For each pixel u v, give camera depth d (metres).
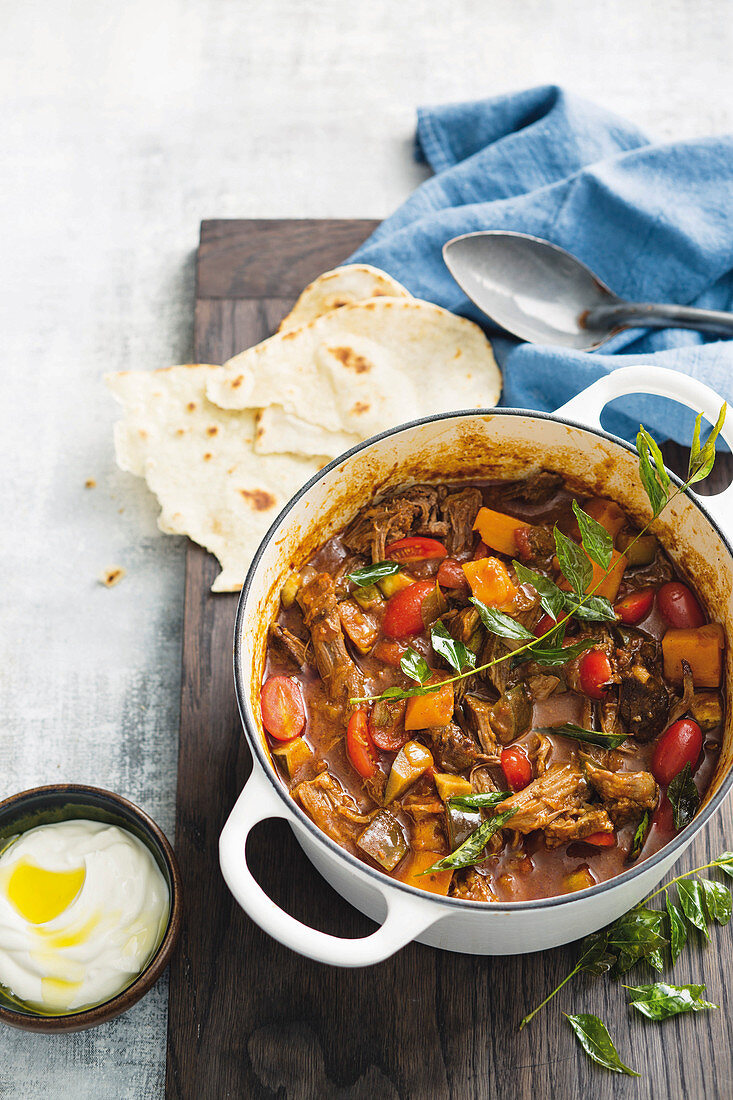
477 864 0.72
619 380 0.76
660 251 0.93
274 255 0.96
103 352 0.99
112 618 0.91
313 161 1.04
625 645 0.77
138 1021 0.81
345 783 0.75
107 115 1.06
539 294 0.92
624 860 0.72
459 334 0.90
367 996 0.78
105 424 0.97
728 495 0.76
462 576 0.78
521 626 0.73
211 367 0.91
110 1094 0.80
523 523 0.80
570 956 0.78
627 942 0.77
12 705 0.89
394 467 0.79
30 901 0.78
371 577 0.76
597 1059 0.76
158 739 0.88
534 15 1.08
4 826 0.80
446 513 0.81
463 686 0.76
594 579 0.78
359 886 0.71
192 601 0.87
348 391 0.89
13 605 0.92
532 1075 0.77
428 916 0.65
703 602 0.77
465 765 0.74
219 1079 0.77
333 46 1.08
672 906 0.78
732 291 0.94
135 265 1.02
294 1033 0.78
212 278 0.96
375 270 0.92
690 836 0.65
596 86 1.06
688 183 0.94
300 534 0.78
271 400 0.89
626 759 0.74
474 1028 0.77
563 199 0.94
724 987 0.78
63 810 0.80
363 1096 0.77
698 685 0.76
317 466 0.89
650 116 1.05
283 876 0.80
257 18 1.09
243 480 0.88
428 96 1.06
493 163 0.97
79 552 0.93
